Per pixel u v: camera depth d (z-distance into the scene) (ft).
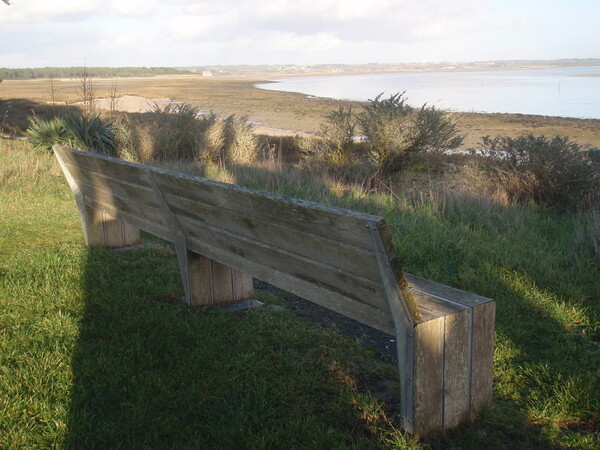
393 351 10.41
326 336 10.66
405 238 16.57
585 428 7.88
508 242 16.78
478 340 7.74
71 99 123.65
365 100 162.20
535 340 10.82
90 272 13.91
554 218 21.94
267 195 7.62
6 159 30.89
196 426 7.64
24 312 11.30
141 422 7.62
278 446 7.27
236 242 9.68
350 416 7.98
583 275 13.79
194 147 38.55
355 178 33.04
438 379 7.41
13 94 168.35
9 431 7.31
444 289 8.39
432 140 35.91
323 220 6.89
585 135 64.95
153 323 10.85
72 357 9.39
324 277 7.89
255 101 158.40
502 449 7.31
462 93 185.37
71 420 7.63
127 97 143.54
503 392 8.86
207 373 9.00
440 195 23.89
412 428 7.33
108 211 14.78
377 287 7.00
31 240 17.48
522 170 25.38
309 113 110.22
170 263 14.98
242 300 12.54
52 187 26.55
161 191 11.14
